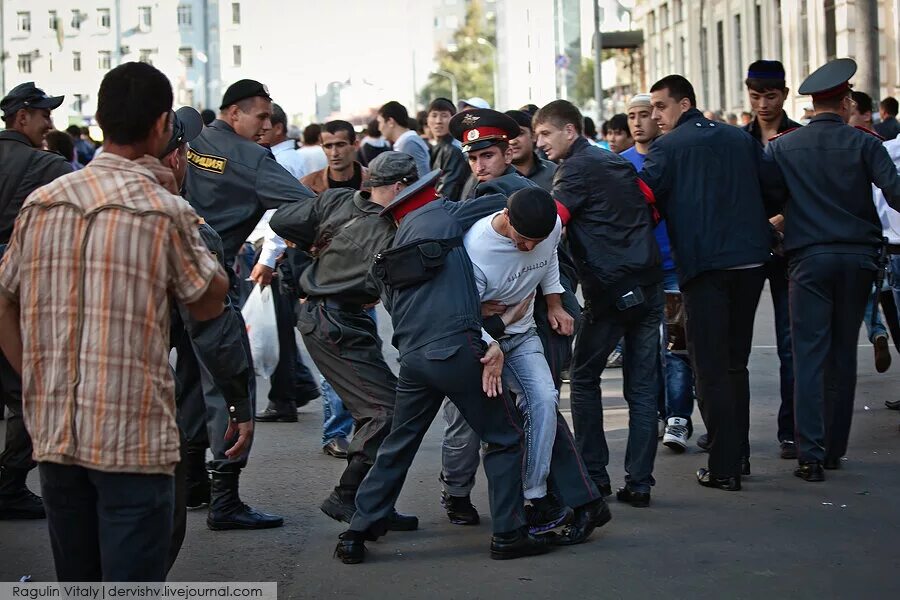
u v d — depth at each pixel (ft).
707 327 19.90
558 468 17.40
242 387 12.84
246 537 17.90
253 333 24.64
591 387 19.52
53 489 10.84
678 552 16.88
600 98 105.70
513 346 17.28
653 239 18.97
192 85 282.56
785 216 20.88
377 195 17.60
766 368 32.12
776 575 15.80
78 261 10.59
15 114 20.53
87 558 11.16
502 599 15.11
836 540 17.28
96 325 10.53
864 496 19.63
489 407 16.35
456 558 16.84
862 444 23.38
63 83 281.54
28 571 16.30
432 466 22.31
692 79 141.08
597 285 18.70
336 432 23.48
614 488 20.49
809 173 20.54
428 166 34.78
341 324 17.78
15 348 11.23
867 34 52.90
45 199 10.83
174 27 281.33
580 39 218.79
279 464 22.80
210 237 15.56
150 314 10.68
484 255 16.58
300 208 18.04
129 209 10.68
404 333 16.31
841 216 20.47
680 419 23.09
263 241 27.43
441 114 32.37
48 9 280.51
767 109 22.52
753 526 18.06
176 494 12.66
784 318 22.39
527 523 17.03
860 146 20.42
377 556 16.98
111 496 10.66
